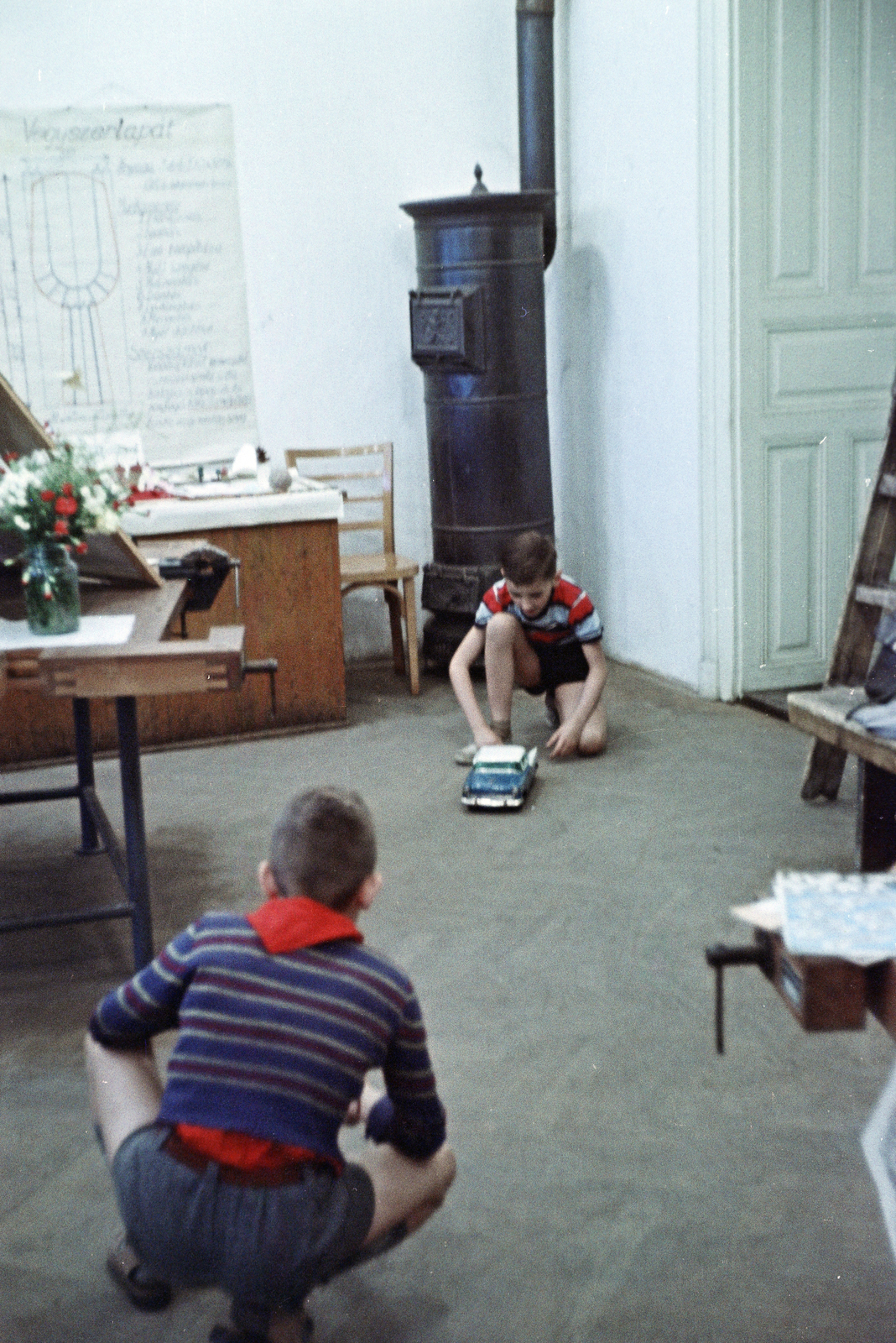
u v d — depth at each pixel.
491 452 5.32
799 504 4.97
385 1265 2.05
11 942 3.25
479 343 5.19
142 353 5.45
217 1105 1.61
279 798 4.19
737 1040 2.67
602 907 3.30
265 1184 1.60
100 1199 2.25
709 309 4.77
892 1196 1.47
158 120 5.30
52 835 3.94
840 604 5.10
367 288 5.69
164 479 5.03
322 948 1.69
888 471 3.66
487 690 5.34
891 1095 1.56
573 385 5.90
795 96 4.64
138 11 5.21
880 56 4.70
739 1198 2.19
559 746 4.34
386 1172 1.78
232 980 1.66
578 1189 2.22
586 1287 1.99
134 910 2.94
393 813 4.02
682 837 3.72
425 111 5.63
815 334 4.85
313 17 5.42
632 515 5.52
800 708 3.53
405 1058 1.71
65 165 5.23
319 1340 1.90
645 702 5.10
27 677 2.70
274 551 4.73
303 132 5.49
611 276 5.45
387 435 5.83
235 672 2.69
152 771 4.52
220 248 5.46
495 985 2.93
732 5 4.48
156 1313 1.98
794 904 1.37
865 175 4.78
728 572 4.95
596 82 5.40
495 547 5.39
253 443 5.66
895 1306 1.93
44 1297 2.02
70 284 5.33
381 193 5.64
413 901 3.37
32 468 2.82
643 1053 2.63
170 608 3.10
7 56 5.12
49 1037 2.79
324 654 4.88
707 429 4.87
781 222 4.71
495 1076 2.57
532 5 5.37
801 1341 1.86
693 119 4.72
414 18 5.55
